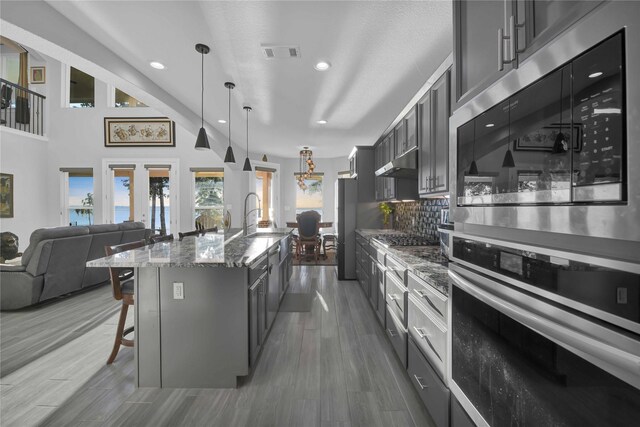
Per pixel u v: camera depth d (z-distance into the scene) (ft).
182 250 7.75
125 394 6.34
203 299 6.58
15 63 22.98
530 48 2.66
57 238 12.09
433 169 7.78
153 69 9.50
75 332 9.43
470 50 3.82
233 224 23.22
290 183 26.81
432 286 5.06
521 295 2.71
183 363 6.61
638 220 1.70
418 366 5.74
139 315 6.63
